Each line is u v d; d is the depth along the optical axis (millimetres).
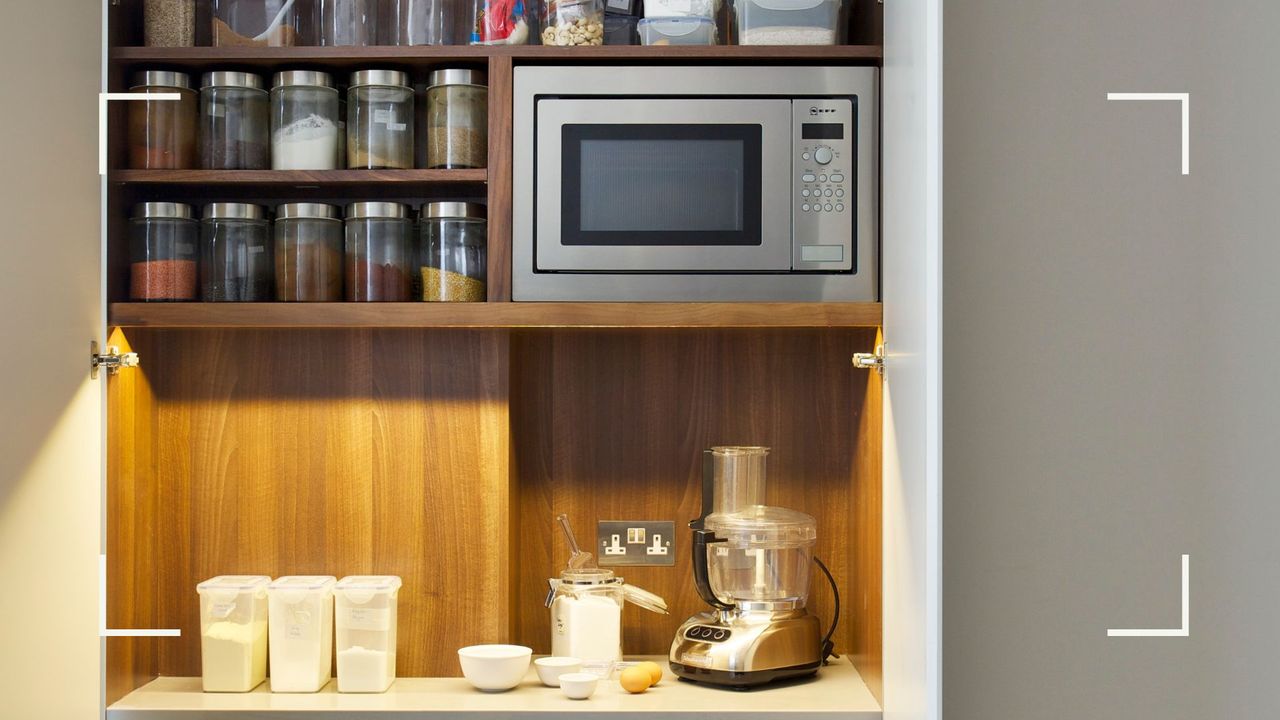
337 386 1866
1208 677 1814
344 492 1858
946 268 1850
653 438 1994
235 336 1878
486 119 1777
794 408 1991
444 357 1854
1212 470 1824
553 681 1773
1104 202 1848
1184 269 1843
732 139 1721
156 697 1725
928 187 1322
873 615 1701
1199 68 1855
